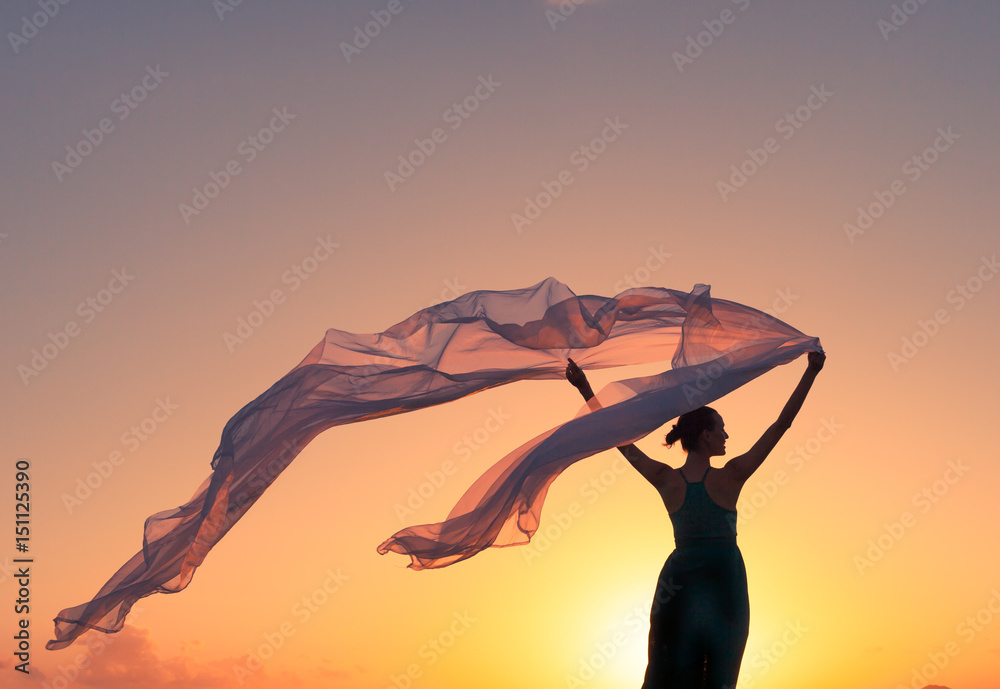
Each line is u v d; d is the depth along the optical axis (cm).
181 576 669
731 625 515
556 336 661
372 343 709
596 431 582
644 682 530
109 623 666
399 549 635
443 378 695
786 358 585
